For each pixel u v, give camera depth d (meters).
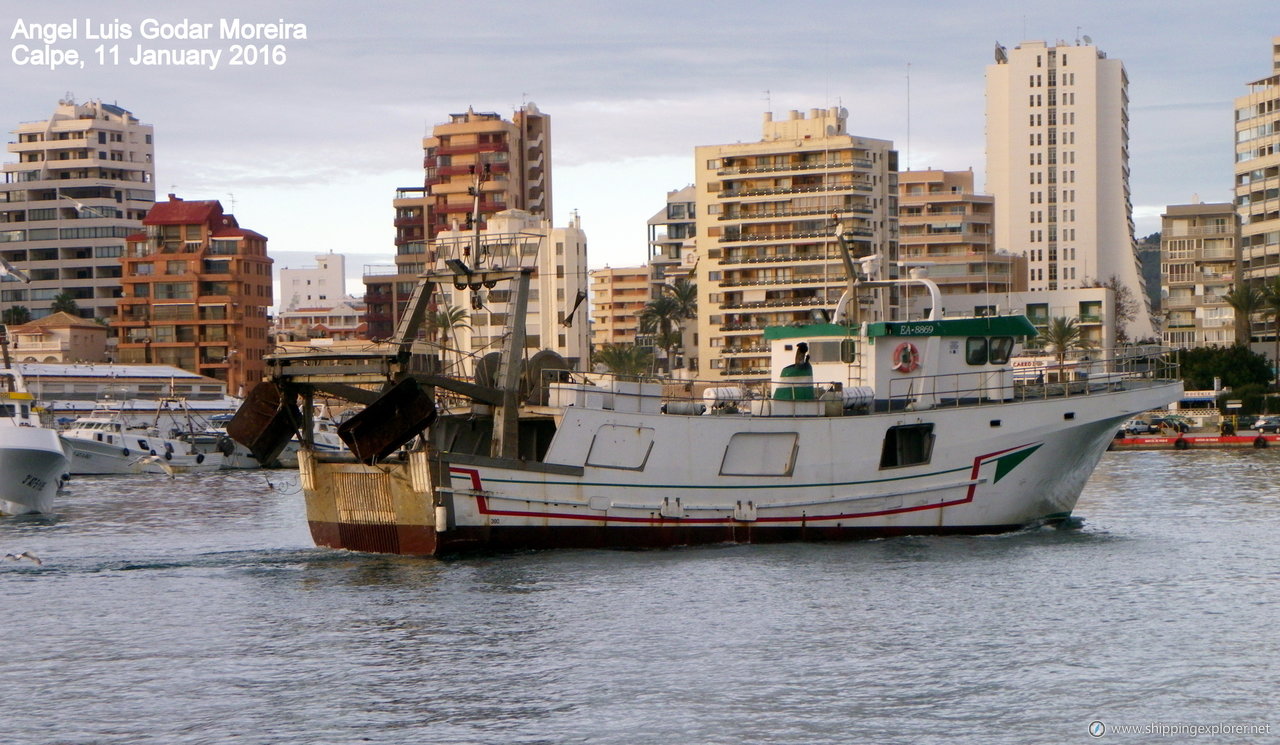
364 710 32.84
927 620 40.38
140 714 32.72
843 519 51.19
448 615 40.97
